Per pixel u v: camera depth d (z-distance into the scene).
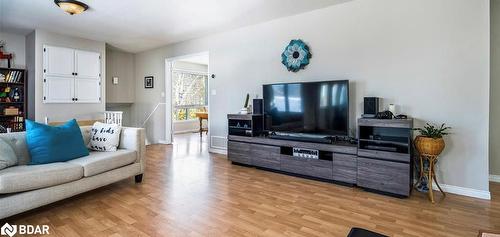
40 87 4.62
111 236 1.91
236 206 2.47
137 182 3.19
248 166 4.01
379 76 3.24
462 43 2.75
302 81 3.87
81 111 5.18
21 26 4.43
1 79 4.57
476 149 2.72
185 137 7.38
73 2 3.24
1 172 2.08
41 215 2.26
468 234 1.95
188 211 2.35
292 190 2.92
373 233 1.30
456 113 2.80
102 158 2.70
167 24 4.33
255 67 4.40
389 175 2.73
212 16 3.95
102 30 4.67
